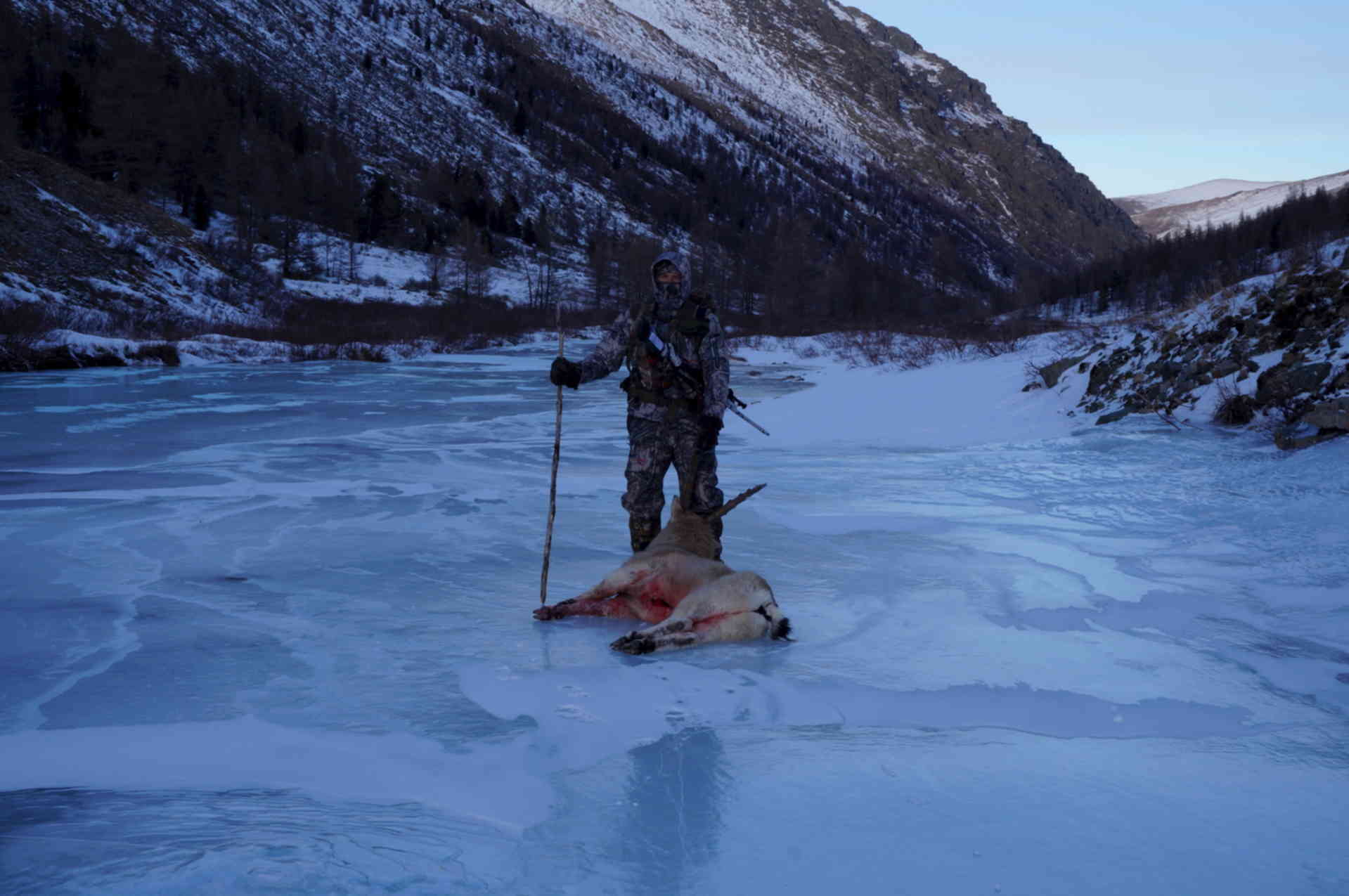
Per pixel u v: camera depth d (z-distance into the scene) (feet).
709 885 6.31
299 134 372.58
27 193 131.34
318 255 298.97
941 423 43.06
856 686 11.10
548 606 14.42
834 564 17.80
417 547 18.67
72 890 5.29
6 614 13.57
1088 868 6.61
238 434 38.42
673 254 17.07
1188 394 36.27
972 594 15.66
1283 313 35.86
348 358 103.65
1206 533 19.90
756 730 9.57
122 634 12.73
